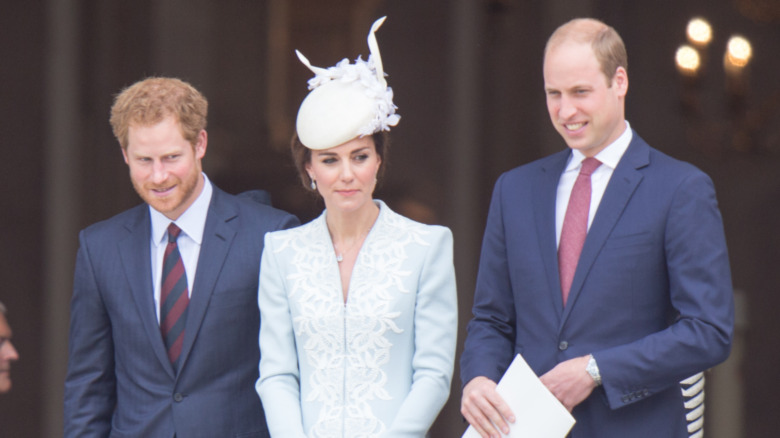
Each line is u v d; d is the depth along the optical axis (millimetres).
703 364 10703
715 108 32500
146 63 38688
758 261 33469
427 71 41625
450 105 40656
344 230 11969
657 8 34375
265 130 41688
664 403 11188
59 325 37344
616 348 10805
